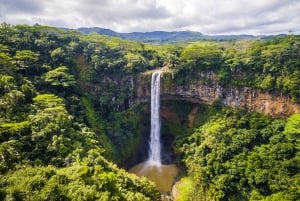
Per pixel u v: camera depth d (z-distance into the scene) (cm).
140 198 3866
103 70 8375
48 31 9162
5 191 3203
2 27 7856
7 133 4366
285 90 6450
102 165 4338
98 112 7519
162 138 8569
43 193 3180
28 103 5384
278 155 5512
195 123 7975
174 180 6769
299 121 5803
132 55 9219
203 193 5750
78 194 3353
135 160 7806
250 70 7300
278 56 6788
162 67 9319
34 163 4053
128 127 7881
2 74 5678
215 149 6219
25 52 6756
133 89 8544
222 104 7781
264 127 6369
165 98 8769
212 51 8556
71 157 4281
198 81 8219
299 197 4700
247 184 5353
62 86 6862
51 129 4631
